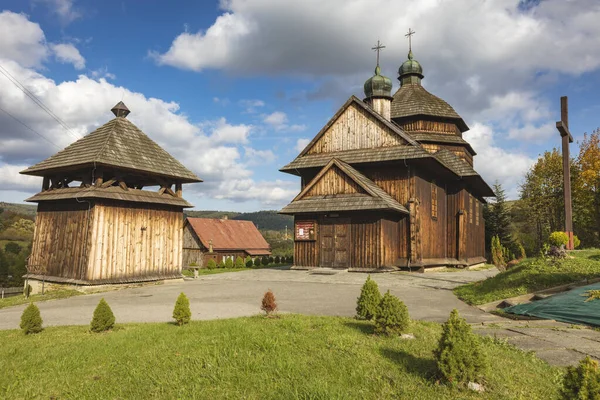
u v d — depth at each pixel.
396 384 5.82
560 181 50.44
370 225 23.97
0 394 6.33
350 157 27.12
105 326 10.16
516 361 7.01
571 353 7.80
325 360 6.82
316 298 15.14
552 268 14.78
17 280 43.56
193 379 6.42
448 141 31.95
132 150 22.30
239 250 52.53
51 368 7.36
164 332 9.41
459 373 5.73
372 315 9.52
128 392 6.15
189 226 52.16
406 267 24.77
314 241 25.50
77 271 19.89
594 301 10.82
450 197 30.03
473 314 11.94
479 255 34.97
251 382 6.18
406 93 34.31
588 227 42.94
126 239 21.05
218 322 10.24
